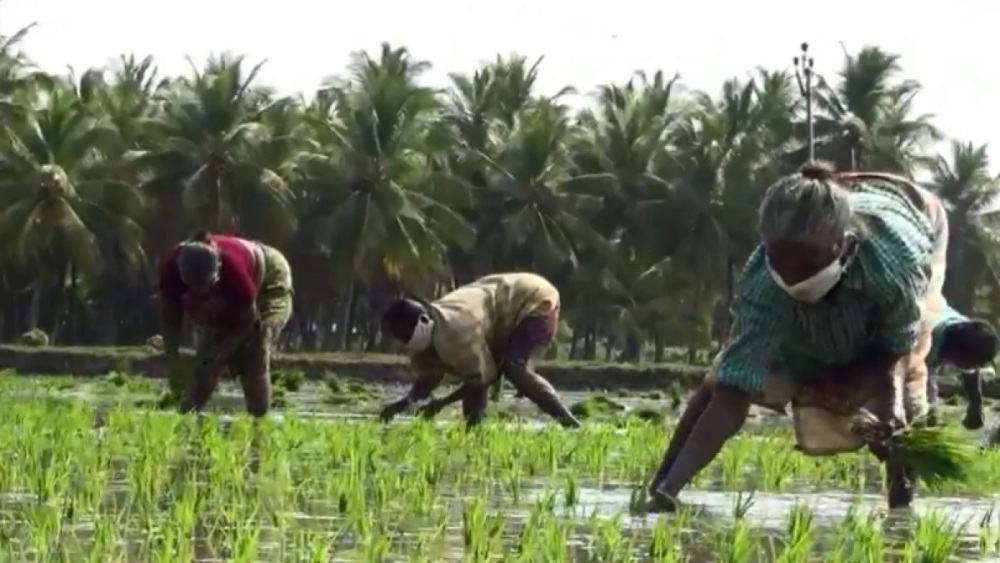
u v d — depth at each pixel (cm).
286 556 995
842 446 1354
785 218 1225
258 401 2541
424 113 10562
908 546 1075
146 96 12125
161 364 7219
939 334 2095
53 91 10588
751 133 11650
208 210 10269
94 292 11531
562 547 998
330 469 1600
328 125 10644
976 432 3156
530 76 11888
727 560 997
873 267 1259
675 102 12050
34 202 10181
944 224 1394
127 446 1864
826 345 1295
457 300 2542
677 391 5147
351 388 5278
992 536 1217
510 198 11281
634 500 1327
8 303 11275
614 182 11450
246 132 10300
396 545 1059
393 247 10356
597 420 3222
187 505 1125
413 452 1792
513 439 2022
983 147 12444
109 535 1018
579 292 11650
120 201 10444
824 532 1193
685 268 11681
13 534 1079
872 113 11138
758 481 1698
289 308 2573
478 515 1094
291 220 10350
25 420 2181
